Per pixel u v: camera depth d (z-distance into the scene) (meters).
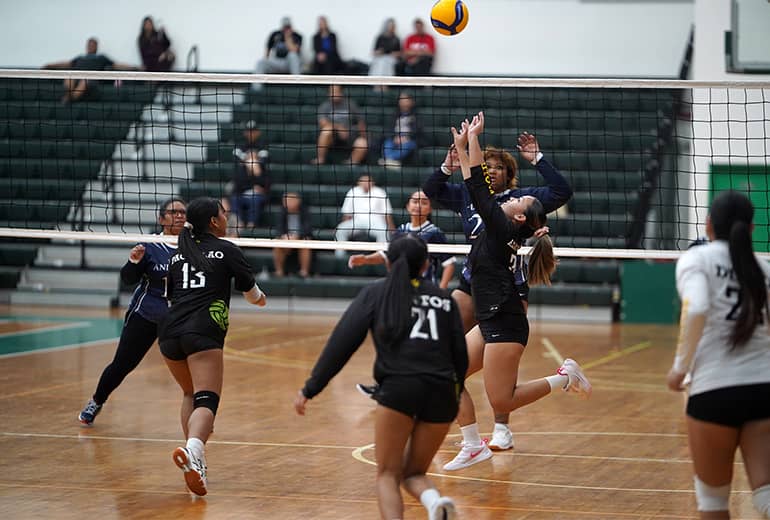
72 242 19.42
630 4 20.38
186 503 6.23
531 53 20.62
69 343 13.82
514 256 7.21
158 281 8.32
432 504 4.84
